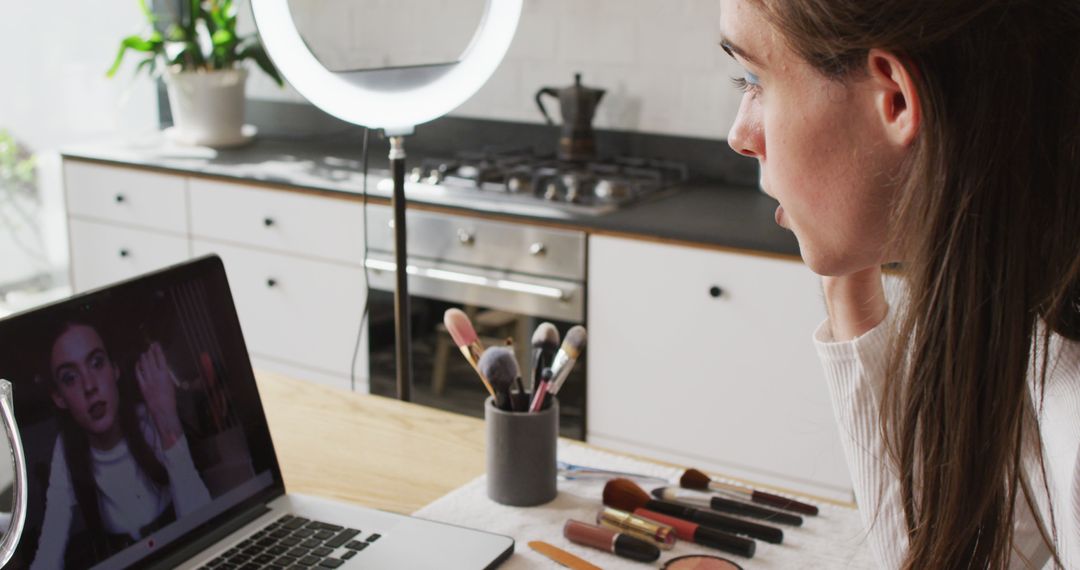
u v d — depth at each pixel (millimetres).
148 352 1150
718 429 2709
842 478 2572
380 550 1132
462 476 1362
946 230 706
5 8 3943
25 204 4129
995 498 768
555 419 1280
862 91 728
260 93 4098
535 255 2848
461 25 3535
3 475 854
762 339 2588
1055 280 708
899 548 1053
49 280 4254
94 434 1069
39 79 4066
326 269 3256
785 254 2494
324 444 1456
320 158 3631
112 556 1053
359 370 3266
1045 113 686
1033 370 832
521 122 3574
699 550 1172
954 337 719
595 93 3273
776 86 765
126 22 4203
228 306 1268
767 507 1255
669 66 3275
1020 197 691
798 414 2588
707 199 2988
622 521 1196
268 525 1191
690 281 2648
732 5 776
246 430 1239
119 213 3689
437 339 3062
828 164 758
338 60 3783
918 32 673
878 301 1080
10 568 969
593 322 2812
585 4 3365
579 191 2969
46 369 1039
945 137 689
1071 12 667
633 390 2805
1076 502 874
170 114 4371
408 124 1587
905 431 775
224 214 3432
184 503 1138
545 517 1248
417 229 3029
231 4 3842
